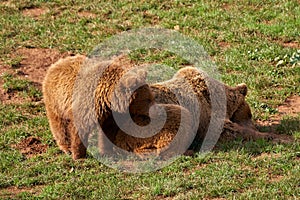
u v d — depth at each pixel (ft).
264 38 79.61
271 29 81.15
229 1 89.56
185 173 52.03
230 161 53.31
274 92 67.21
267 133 58.49
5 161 55.42
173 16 86.07
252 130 57.72
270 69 72.08
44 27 84.58
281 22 83.61
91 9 89.10
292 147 54.85
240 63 73.56
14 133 60.39
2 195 50.55
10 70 74.18
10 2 91.76
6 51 78.54
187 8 88.07
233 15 85.61
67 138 55.06
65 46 79.71
